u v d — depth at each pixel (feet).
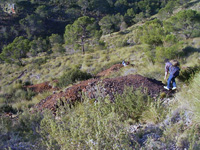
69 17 260.21
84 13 271.28
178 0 186.80
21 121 14.32
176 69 17.17
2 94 43.27
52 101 20.20
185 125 10.21
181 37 75.00
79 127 8.97
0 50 188.85
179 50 44.42
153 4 245.45
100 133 8.13
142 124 12.14
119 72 40.86
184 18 72.95
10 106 29.19
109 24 177.06
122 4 294.05
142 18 202.39
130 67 43.11
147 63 44.01
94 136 8.39
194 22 71.97
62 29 238.68
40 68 81.71
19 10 246.06
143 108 13.64
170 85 17.57
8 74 89.40
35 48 129.59
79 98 18.95
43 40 139.23
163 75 28.09
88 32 100.94
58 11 266.77
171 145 8.76
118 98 14.53
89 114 10.07
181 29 77.05
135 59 61.62
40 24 219.20
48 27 233.96
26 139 12.19
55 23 244.01
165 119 11.36
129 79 20.67
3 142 12.17
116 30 197.47
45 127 10.85
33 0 269.85
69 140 8.44
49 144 9.28
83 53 100.78
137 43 108.17
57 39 153.28
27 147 11.05
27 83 62.39
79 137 8.34
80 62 75.61
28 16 215.51
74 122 9.41
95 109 10.73
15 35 209.97
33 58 111.65
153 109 12.09
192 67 21.21
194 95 12.09
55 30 233.96
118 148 7.77
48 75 67.92
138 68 39.40
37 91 42.86
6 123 14.26
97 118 9.31
